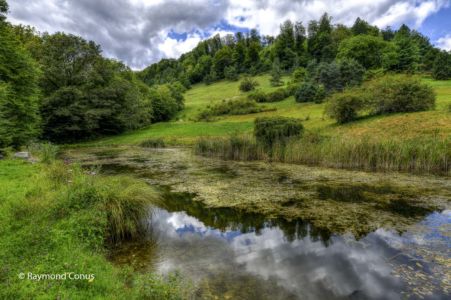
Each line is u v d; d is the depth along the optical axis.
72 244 4.83
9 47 19.84
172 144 31.80
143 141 30.98
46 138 33.94
